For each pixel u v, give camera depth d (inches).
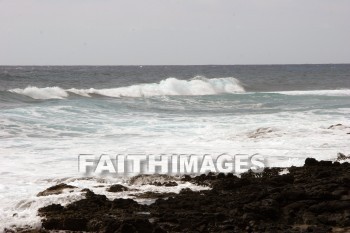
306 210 556.7
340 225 524.7
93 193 621.6
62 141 1037.2
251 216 531.2
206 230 505.7
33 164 825.5
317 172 714.8
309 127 1174.3
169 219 530.9
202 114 1584.6
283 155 898.1
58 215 547.8
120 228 497.0
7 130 1140.5
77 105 1576.0
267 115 1504.7
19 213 557.0
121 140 1054.4
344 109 1656.0
